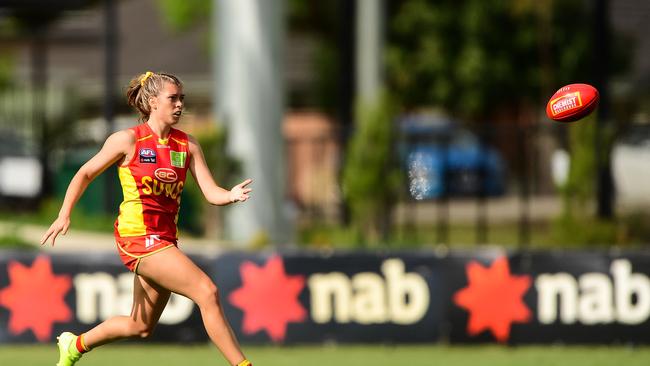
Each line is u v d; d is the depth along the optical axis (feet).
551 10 317.42
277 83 187.83
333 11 342.03
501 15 321.93
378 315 127.03
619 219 180.86
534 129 185.98
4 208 242.37
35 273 125.80
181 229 205.05
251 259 126.72
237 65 187.01
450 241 203.41
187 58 398.21
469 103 323.16
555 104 85.66
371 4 221.66
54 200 226.58
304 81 381.40
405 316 127.03
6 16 246.88
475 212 260.21
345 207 184.14
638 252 127.03
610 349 126.00
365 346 126.72
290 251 127.03
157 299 81.61
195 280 78.33
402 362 118.01
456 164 277.64
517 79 323.78
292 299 126.52
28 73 369.91
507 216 251.39
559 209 189.26
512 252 127.34
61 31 282.15
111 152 78.23
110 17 233.76
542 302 126.93
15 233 163.94
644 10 338.54
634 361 118.93
